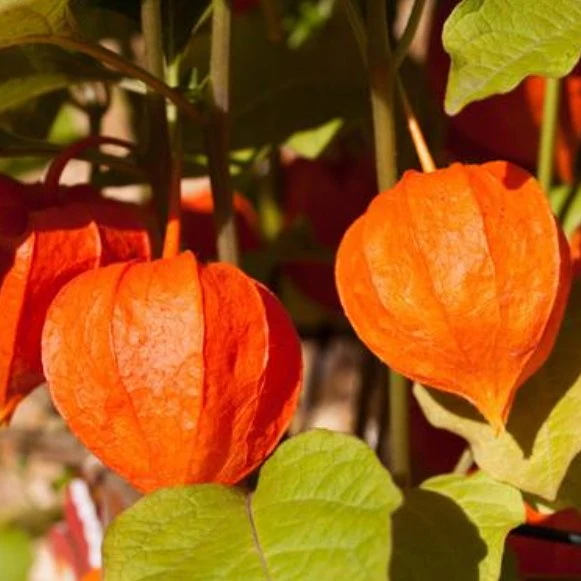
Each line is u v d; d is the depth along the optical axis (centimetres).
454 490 49
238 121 61
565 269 46
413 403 61
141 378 45
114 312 46
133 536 46
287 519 45
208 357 45
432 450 61
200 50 62
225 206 52
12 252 49
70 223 49
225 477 46
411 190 46
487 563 47
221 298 46
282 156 75
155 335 45
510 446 48
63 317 46
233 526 45
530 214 45
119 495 66
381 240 46
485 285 45
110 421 46
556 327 46
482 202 45
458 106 45
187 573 44
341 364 107
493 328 45
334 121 61
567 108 60
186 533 45
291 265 69
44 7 47
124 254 50
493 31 45
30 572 85
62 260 49
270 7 63
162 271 46
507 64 45
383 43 49
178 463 46
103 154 54
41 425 86
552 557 55
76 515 68
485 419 49
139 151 54
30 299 49
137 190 73
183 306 45
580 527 54
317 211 67
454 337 45
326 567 43
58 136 70
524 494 50
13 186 50
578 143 61
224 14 51
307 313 79
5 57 53
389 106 50
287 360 47
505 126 59
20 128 62
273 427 46
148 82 50
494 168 46
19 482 95
